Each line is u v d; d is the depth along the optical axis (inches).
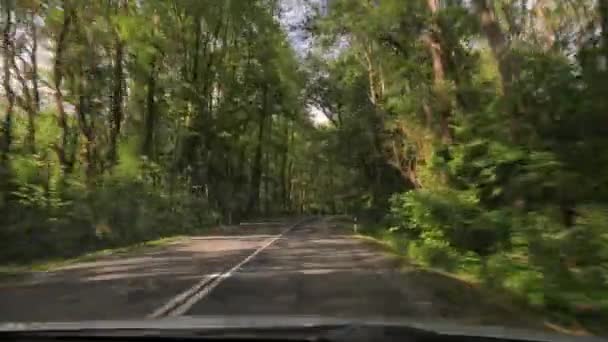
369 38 975.6
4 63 1107.9
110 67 1318.9
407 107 864.3
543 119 488.7
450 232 681.0
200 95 1836.9
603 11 469.1
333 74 1550.2
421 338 181.0
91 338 181.5
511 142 522.3
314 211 4397.1
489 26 577.0
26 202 873.5
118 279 586.9
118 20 1259.2
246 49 2074.3
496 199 617.3
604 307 340.2
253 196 2628.0
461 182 704.4
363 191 1582.2
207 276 600.1
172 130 1809.8
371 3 917.8
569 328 342.6
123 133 1573.6
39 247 859.4
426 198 721.0
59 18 1167.0
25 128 1229.7
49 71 1213.7
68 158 1251.8
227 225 2069.4
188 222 1610.5
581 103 454.6
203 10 1733.5
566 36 542.0
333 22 1069.8
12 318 370.0
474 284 530.6
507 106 531.2
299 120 2352.4
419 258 753.0
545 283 391.2
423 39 840.3
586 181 426.9
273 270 653.9
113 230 1101.7
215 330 186.9
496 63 606.9
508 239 526.9
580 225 399.5
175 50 1690.5
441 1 770.2
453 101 764.6
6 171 876.0
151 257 844.0
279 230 1700.3
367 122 1310.3
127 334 182.2
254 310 401.4
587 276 368.2
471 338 184.4
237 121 2112.5
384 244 1074.7
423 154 906.1
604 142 431.8
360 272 635.5
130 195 1222.9
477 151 633.6
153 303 434.3
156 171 1467.8
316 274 616.4
